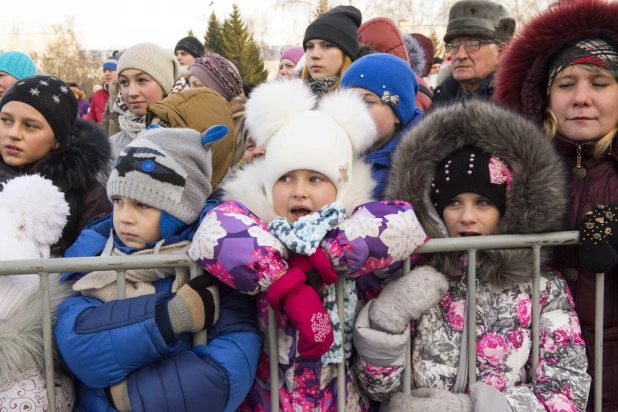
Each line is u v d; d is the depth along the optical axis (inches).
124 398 61.1
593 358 73.3
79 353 61.4
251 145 100.9
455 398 66.2
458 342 70.9
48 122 91.5
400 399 67.9
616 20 73.5
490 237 68.4
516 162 69.6
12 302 65.9
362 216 65.4
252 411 71.4
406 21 795.4
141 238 69.7
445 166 72.7
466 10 141.7
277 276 60.5
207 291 63.3
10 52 184.9
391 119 99.4
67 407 68.2
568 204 73.2
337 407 68.5
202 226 64.3
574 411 64.9
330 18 137.6
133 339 60.2
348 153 72.9
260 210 72.0
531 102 82.2
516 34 85.2
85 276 69.3
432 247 67.9
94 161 94.3
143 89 148.8
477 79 143.3
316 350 61.0
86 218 91.5
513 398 65.0
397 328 65.4
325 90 132.1
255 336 67.5
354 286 70.2
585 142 75.3
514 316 70.7
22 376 64.3
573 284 74.5
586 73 73.4
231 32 1147.3
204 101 108.6
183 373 61.4
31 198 72.3
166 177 68.8
